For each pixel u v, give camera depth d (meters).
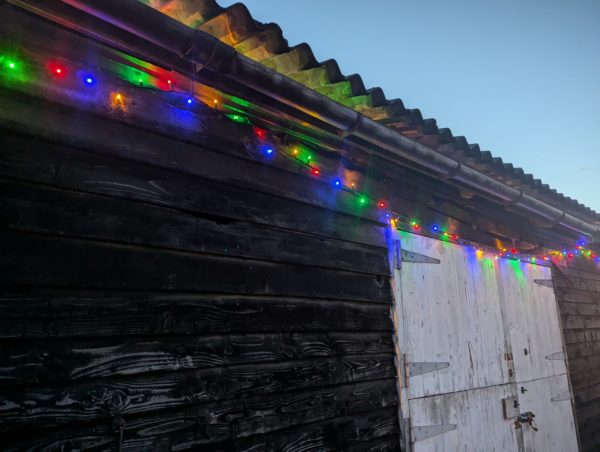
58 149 1.75
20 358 1.53
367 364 2.79
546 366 4.81
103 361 1.71
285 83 2.33
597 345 6.06
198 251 2.09
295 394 2.34
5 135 1.63
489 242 4.56
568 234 5.86
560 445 4.67
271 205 2.49
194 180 2.17
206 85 2.31
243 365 2.15
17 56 1.73
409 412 3.01
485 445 3.63
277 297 2.38
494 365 4.00
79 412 1.62
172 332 1.92
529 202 4.33
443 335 3.50
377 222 3.19
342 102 2.89
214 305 2.10
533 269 5.12
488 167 3.85
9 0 1.71
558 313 5.36
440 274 3.68
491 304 4.21
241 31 2.23
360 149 3.13
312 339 2.50
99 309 1.73
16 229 1.58
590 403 5.49
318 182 2.83
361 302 2.88
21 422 1.50
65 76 1.84
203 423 1.95
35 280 1.59
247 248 2.30
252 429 2.12
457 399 3.46
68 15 1.82
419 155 3.13
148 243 1.92
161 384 1.85
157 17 1.87
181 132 2.17
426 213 3.79
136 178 1.95
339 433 2.51
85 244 1.75
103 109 1.92
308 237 2.64
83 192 1.79
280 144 2.67
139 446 1.75
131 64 2.09
